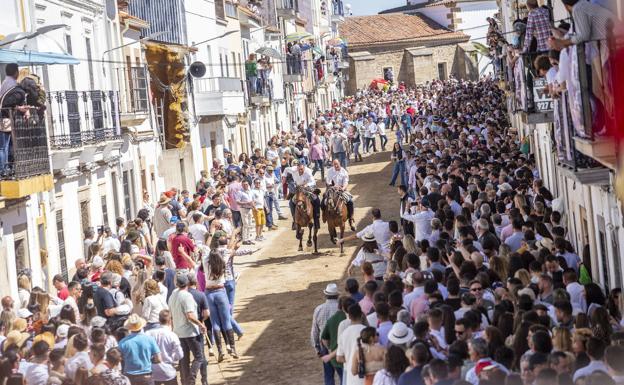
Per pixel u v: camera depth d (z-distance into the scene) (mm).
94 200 28281
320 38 93312
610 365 9734
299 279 27078
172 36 41500
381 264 19734
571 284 14391
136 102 34500
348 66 103750
